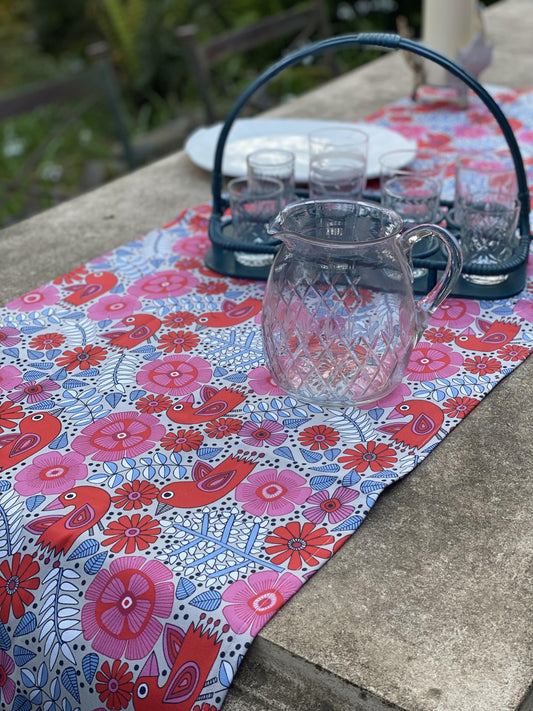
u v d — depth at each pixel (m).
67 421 0.76
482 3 3.72
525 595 0.57
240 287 1.01
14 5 5.74
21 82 4.78
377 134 1.45
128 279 1.04
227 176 1.38
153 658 0.59
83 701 0.62
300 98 1.76
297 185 1.30
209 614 0.57
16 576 0.65
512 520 0.64
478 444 0.72
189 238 1.15
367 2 4.08
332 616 0.56
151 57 4.07
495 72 1.82
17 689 0.66
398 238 0.73
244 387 0.80
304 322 0.72
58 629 0.62
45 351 0.88
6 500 0.67
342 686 0.52
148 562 0.60
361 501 0.65
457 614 0.56
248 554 0.61
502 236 0.96
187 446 0.72
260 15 4.33
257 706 0.55
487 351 0.85
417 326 0.76
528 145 1.40
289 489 0.67
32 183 3.52
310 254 0.70
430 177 1.05
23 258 1.13
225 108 3.03
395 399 0.78
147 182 1.38
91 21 4.81
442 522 0.64
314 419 0.75
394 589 0.58
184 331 0.91
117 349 0.88
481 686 0.51
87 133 3.95
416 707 0.50
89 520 0.64
